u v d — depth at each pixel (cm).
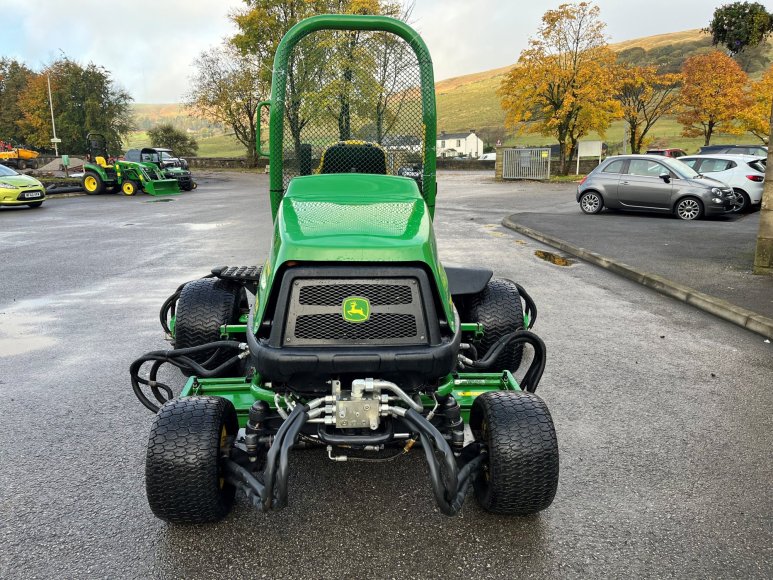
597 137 7850
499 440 312
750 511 350
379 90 439
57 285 929
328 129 442
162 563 305
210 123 5731
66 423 460
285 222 333
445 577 296
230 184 3609
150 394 516
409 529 333
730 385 536
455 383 382
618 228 1456
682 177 1638
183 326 469
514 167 3659
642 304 814
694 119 3644
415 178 446
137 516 344
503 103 3772
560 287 907
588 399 504
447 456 276
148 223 1712
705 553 314
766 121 3266
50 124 5781
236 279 479
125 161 2800
